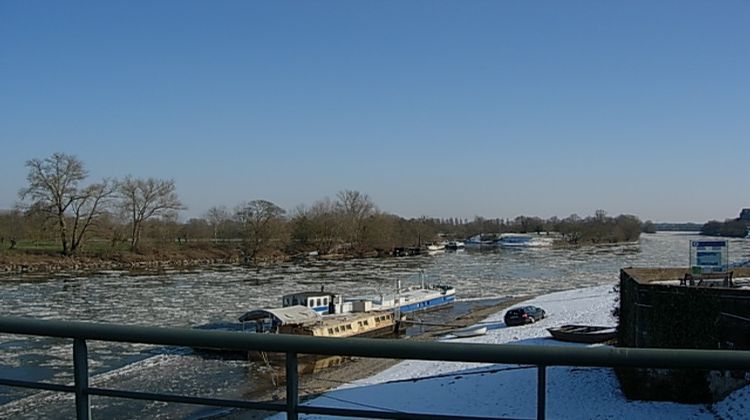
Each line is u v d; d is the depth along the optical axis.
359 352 2.99
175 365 27.97
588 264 102.12
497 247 159.25
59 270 83.00
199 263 97.94
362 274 81.75
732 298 20.16
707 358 2.76
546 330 39.50
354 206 125.12
